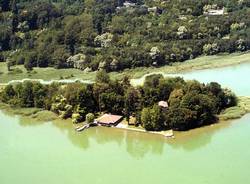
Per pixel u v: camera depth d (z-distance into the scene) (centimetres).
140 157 15788
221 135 16838
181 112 17300
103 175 14788
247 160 15062
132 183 14188
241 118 17988
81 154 16275
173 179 14250
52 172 15175
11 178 14950
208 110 17738
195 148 16112
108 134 17725
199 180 14088
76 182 14488
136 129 17788
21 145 17188
